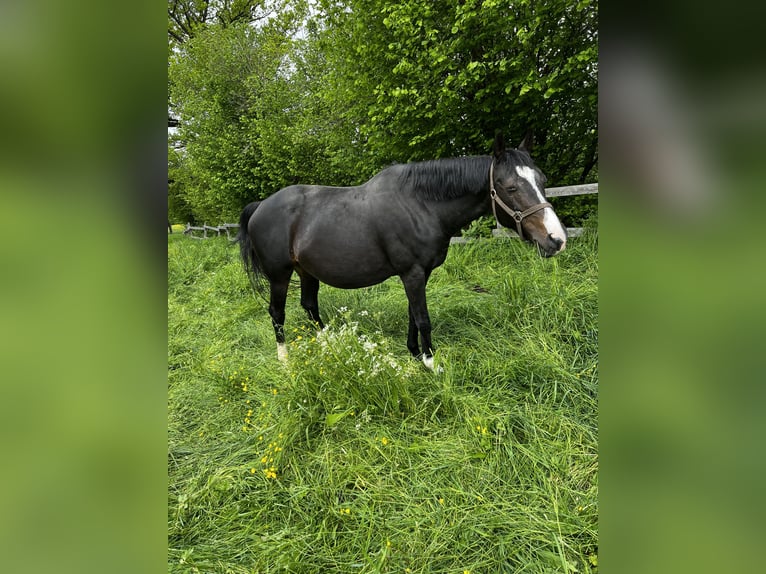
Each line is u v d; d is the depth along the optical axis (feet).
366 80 14.99
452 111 13.41
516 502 4.34
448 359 6.91
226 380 7.06
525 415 5.58
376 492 4.54
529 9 11.19
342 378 5.98
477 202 6.87
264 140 23.15
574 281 9.32
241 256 9.30
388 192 7.07
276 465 4.92
